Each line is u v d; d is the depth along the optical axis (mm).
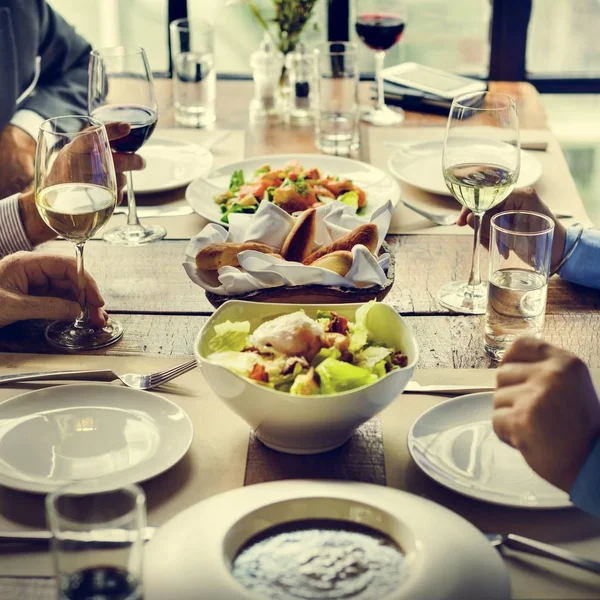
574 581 778
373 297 1158
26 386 1102
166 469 911
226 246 1202
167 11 3072
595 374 1110
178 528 769
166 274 1413
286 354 952
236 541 761
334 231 1269
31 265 1293
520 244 1146
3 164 2051
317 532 777
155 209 1665
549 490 883
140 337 1224
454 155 1313
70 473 911
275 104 2176
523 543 808
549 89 3094
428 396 1077
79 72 2369
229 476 930
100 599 645
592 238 1363
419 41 3135
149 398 1037
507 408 880
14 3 2273
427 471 904
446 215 1623
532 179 1697
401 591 695
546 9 3053
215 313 1021
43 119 2141
